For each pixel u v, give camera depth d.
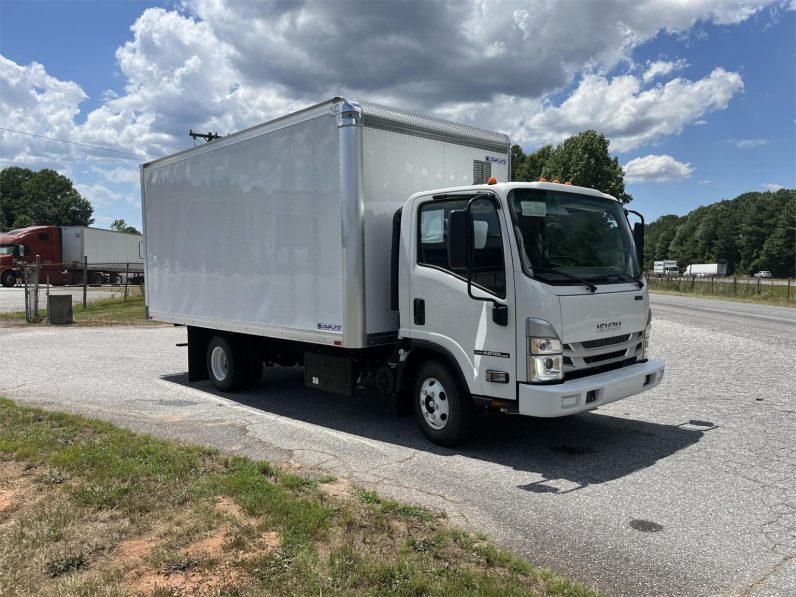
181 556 3.48
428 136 6.81
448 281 5.73
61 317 18.20
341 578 3.28
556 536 4.03
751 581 3.45
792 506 4.51
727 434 6.39
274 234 7.20
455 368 5.80
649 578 3.49
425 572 3.37
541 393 5.06
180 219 9.00
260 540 3.69
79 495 4.32
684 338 13.56
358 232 6.14
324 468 5.36
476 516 4.34
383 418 7.34
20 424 6.23
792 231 100.19
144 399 8.42
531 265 5.26
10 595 3.11
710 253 122.50
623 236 6.26
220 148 8.03
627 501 4.63
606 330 5.61
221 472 4.86
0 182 91.81
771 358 10.95
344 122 6.11
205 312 8.58
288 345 8.10
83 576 3.29
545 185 5.68
